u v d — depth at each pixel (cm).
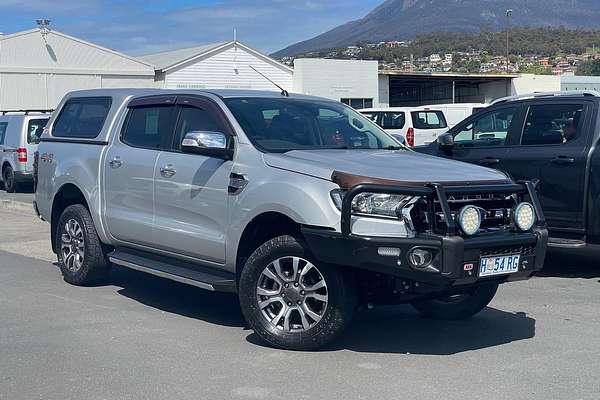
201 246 662
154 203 715
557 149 877
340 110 748
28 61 3997
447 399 494
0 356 590
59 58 4075
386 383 524
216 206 645
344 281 567
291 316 594
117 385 525
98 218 794
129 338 638
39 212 897
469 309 682
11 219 1428
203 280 650
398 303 592
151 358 583
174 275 677
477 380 531
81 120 853
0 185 2233
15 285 847
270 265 595
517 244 569
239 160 634
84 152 819
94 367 563
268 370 552
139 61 4231
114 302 769
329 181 567
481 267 552
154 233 713
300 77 4331
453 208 557
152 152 727
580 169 854
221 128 666
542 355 590
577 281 873
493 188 573
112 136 791
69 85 4116
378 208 546
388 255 538
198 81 4300
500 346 614
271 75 4428
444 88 5038
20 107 4003
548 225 888
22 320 696
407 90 5300
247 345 615
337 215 554
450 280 538
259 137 645
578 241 863
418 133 2353
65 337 641
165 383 528
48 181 869
